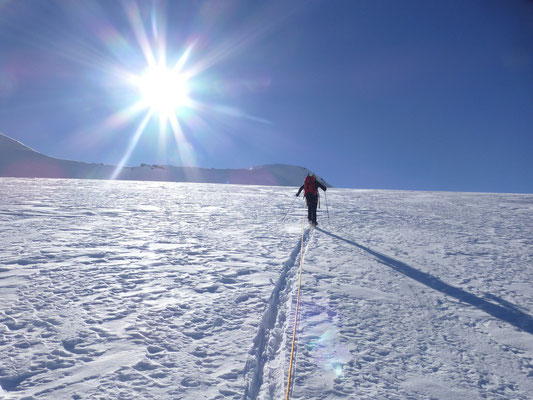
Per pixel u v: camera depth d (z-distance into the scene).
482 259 6.30
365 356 2.88
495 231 9.14
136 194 16.50
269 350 2.99
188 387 2.32
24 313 3.34
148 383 2.35
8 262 4.93
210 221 9.49
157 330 3.12
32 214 9.27
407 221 10.70
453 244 7.52
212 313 3.52
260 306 3.75
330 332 3.28
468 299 4.33
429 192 23.17
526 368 2.83
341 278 4.96
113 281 4.34
